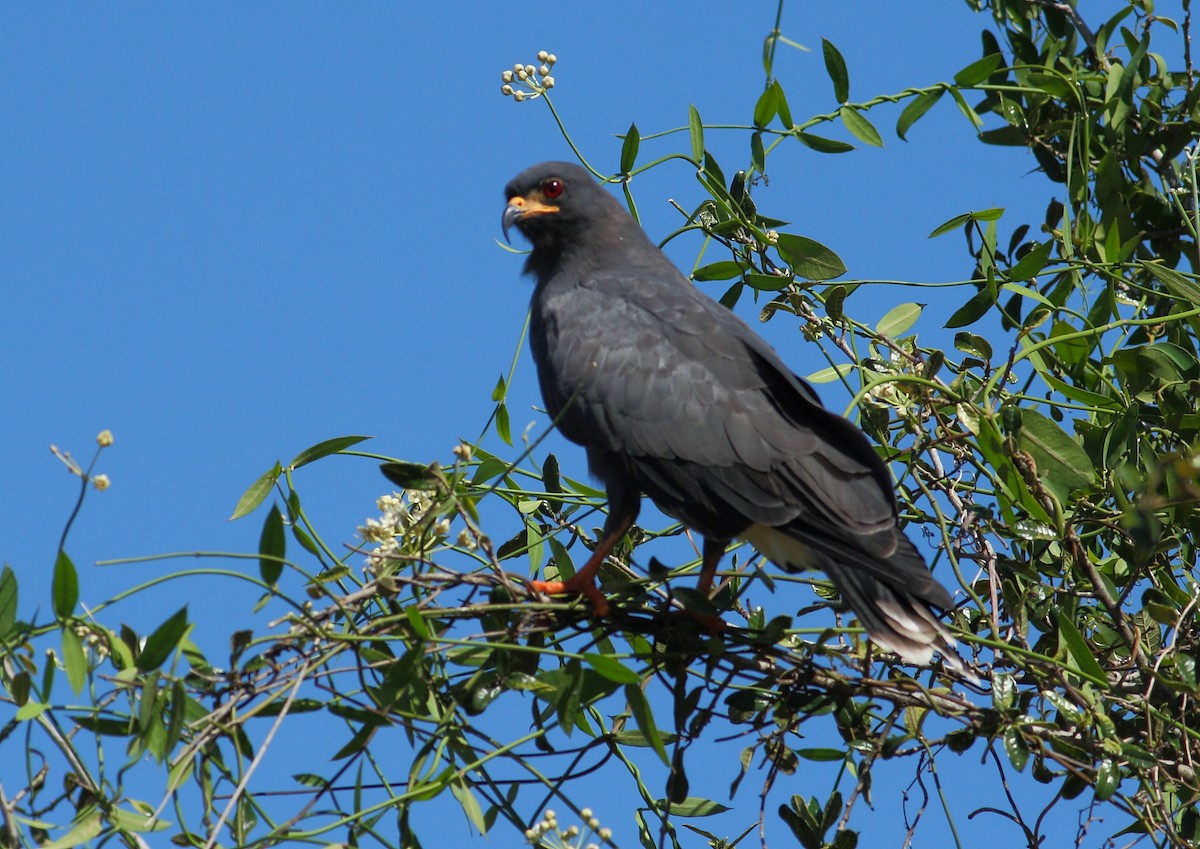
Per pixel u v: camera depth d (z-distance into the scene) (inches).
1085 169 460.1
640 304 460.1
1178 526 406.3
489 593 377.7
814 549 409.1
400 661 343.3
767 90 463.2
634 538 457.1
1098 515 409.1
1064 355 444.5
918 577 384.8
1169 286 444.8
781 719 383.9
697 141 473.1
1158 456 410.9
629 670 340.2
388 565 359.6
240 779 323.6
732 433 426.9
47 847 302.5
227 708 326.6
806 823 389.1
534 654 370.9
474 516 360.2
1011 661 394.6
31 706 311.6
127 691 323.9
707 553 439.2
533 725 379.6
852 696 375.6
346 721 362.3
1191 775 362.6
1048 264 456.8
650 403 437.4
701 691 382.6
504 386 430.6
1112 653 409.7
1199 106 475.2
